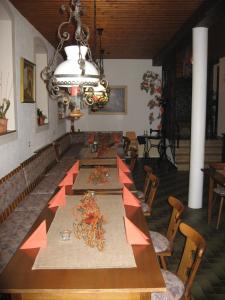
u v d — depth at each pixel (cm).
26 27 541
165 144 986
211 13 438
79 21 255
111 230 249
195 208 563
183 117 1084
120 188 368
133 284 179
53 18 531
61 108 910
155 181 377
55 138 820
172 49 731
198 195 561
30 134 574
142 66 1036
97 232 227
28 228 354
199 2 452
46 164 610
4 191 388
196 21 491
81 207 272
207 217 521
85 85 250
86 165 520
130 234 226
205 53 524
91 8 476
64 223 264
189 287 223
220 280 338
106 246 222
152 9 482
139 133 1062
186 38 613
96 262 201
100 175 396
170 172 858
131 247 221
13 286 178
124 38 690
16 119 488
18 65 500
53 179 550
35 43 607
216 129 1073
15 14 480
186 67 1066
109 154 632
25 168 482
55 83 256
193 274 220
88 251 215
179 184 734
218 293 315
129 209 297
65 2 450
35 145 611
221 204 475
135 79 1041
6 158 450
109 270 193
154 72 1037
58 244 226
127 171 427
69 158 747
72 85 249
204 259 382
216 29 620
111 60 1030
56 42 716
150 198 383
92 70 245
